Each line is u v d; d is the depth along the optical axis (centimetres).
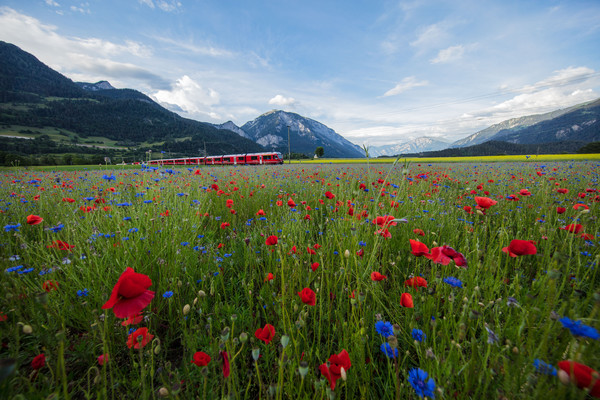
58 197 432
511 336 125
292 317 154
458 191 542
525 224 314
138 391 125
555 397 76
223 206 447
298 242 237
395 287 193
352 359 125
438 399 92
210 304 191
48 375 130
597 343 87
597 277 181
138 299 93
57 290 164
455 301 161
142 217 256
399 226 284
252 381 136
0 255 195
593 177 757
